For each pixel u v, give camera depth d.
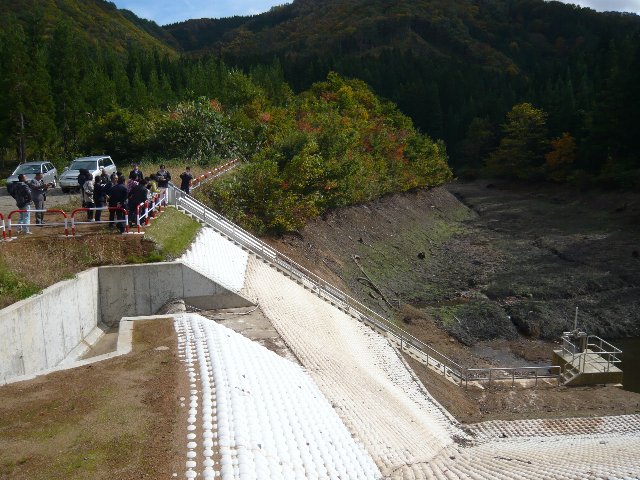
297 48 173.25
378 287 30.53
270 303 18.22
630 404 18.78
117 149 38.25
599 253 38.78
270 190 28.53
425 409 15.84
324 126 38.91
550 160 67.56
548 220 51.94
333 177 34.91
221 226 23.72
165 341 12.56
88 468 7.24
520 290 31.83
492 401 18.81
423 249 41.66
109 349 15.13
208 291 17.30
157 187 23.33
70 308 14.59
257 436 8.46
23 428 8.34
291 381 11.82
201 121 37.75
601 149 62.38
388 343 20.55
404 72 106.81
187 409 9.07
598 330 27.11
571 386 20.34
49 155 46.34
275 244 27.34
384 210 45.31
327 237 32.97
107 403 9.25
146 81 71.81
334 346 17.09
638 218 47.09
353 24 178.38
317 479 7.88
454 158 91.19
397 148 53.75
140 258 17.28
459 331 26.47
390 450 10.58
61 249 16.73
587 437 15.50
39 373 10.66
